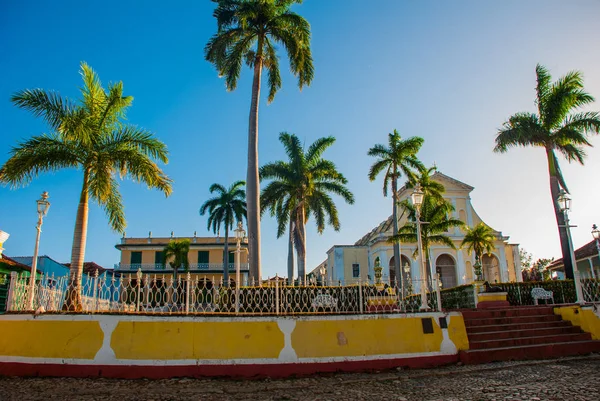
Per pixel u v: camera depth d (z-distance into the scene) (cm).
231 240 4800
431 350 990
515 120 2142
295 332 937
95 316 902
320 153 2719
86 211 1295
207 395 747
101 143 1363
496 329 1151
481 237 3300
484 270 3838
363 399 713
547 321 1222
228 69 2017
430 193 2709
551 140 2062
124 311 934
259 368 896
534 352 1048
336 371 925
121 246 4734
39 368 877
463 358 991
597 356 1046
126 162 1328
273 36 2058
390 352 963
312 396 740
